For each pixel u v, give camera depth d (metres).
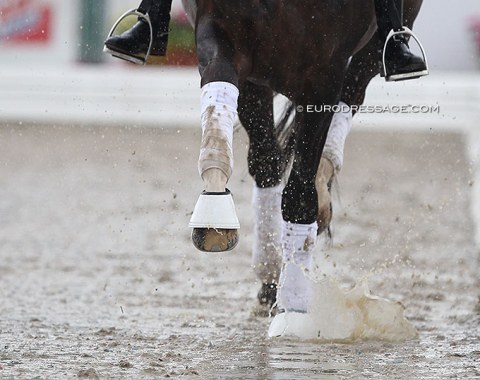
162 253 15.22
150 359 8.41
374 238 16.23
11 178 23.72
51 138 30.11
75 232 17.14
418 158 26.53
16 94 33.22
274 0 8.27
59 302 11.55
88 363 8.19
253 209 10.89
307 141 9.05
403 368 8.19
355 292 9.62
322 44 8.61
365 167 25.11
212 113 8.07
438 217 18.53
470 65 34.12
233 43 8.40
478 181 22.61
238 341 9.34
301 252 9.45
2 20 33.81
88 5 33.81
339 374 7.93
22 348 8.78
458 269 13.96
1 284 12.67
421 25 34.06
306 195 9.26
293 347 9.07
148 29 9.23
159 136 30.86
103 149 28.34
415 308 11.32
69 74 33.28
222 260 14.60
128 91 32.84
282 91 8.90
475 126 30.89
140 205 20.02
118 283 12.88
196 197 21.03
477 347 9.14
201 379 7.66
